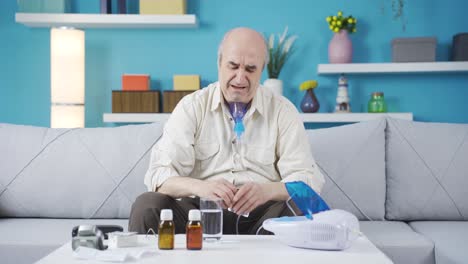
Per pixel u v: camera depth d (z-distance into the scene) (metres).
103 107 3.55
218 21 3.51
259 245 1.35
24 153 2.41
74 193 2.36
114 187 2.36
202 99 2.01
